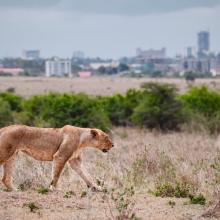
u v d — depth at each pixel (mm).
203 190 31922
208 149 54531
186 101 95188
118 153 46844
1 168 40469
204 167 36938
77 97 84125
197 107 93625
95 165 41000
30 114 85312
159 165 38812
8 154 32406
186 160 41750
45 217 25531
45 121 80750
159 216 26266
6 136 32406
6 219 25078
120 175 35938
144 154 40312
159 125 87500
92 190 32938
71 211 26703
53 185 32781
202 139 67438
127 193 29516
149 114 87562
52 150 33125
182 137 69438
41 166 37438
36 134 32938
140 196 30594
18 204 27297
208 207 27562
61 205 27562
